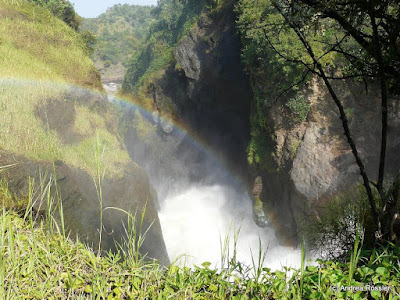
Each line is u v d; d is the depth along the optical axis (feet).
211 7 121.90
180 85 142.41
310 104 67.15
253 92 84.28
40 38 63.46
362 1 13.61
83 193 39.34
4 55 52.08
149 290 10.94
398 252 12.75
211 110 125.08
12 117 38.73
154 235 48.49
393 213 14.24
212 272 11.66
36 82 49.60
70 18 91.15
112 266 11.66
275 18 69.31
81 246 12.13
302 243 10.72
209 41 115.14
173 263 11.89
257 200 78.74
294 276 11.09
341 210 18.08
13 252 10.28
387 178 24.77
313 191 60.54
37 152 34.22
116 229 40.40
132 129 157.79
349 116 64.03
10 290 9.73
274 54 67.92
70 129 49.01
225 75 110.83
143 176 52.54
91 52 79.25
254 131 81.61
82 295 10.61
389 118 61.57
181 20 187.62
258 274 11.19
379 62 14.49
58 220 28.66
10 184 26.43
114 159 50.57
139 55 219.20
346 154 61.57
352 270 10.70
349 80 64.90
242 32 81.15
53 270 10.77
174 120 142.82
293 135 68.90
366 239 16.15
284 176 68.59
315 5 14.23
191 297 10.70
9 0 68.95
